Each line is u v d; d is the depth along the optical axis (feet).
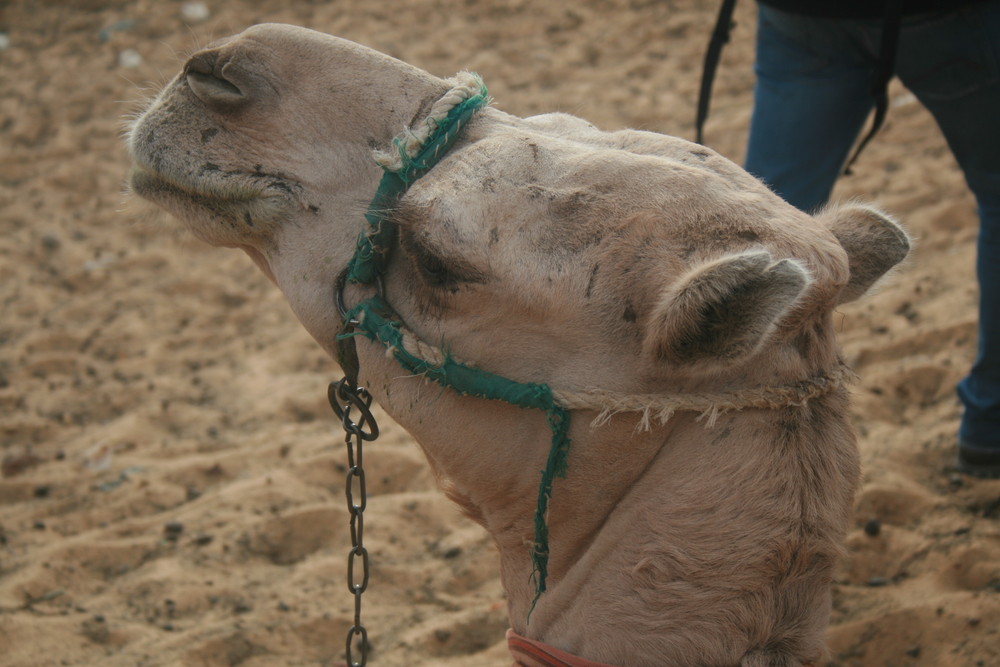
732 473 7.22
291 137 8.27
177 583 14.23
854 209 8.49
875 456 15.01
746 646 7.22
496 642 12.78
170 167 8.36
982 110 11.60
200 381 20.54
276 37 8.48
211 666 12.71
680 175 7.29
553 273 7.20
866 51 11.98
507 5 40.52
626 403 7.18
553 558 7.95
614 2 39.63
